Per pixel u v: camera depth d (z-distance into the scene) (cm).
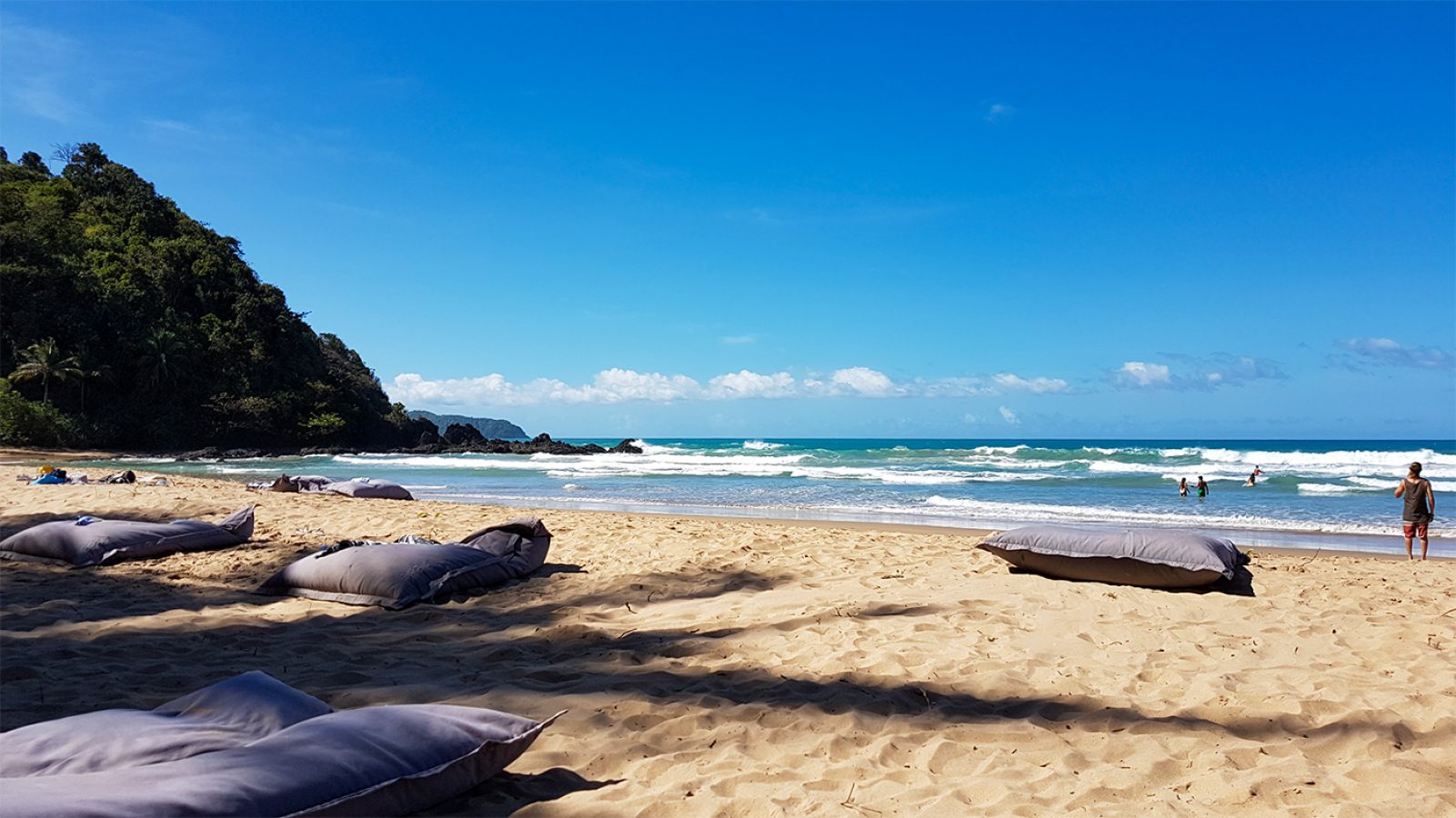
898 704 440
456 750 308
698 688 462
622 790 332
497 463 4638
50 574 800
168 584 770
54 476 1912
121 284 6638
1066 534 792
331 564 717
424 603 694
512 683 468
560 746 377
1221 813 318
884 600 697
